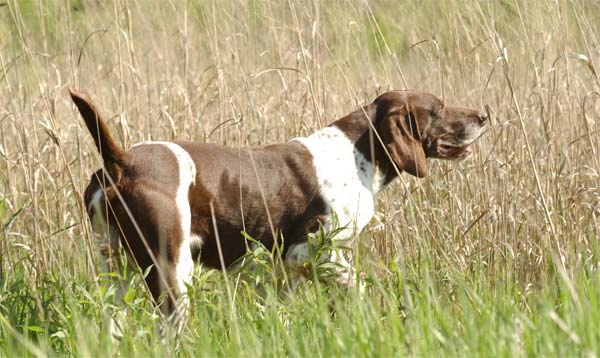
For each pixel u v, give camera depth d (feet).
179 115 39.29
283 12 40.78
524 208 35.50
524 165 35.91
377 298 28.12
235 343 22.12
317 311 23.99
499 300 23.21
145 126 38.83
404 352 21.02
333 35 42.91
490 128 34.04
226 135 38.01
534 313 24.82
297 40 39.91
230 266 29.40
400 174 31.35
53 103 32.17
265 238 29.53
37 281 29.89
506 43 39.40
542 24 37.32
